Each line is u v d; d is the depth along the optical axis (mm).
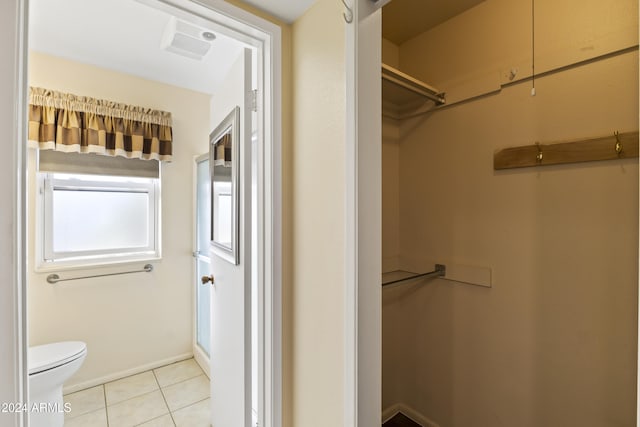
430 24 1695
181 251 2580
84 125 2086
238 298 1337
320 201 1062
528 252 1378
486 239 1518
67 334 2088
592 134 1188
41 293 2002
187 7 988
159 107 2445
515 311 1423
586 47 1190
